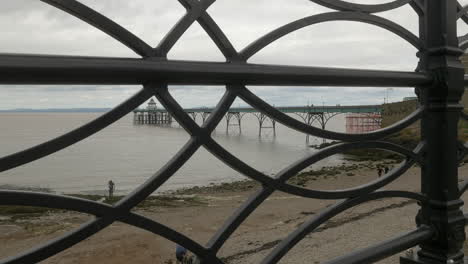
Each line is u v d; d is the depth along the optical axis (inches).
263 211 731.4
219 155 51.1
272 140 3368.6
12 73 36.0
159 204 903.7
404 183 936.3
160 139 3720.5
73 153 2593.5
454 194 77.5
